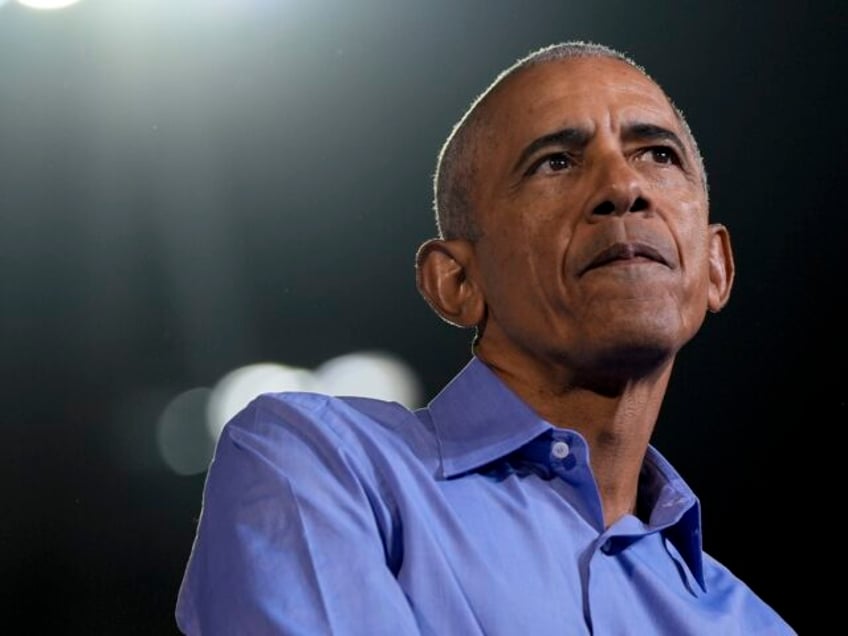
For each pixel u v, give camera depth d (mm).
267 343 17094
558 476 6367
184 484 16750
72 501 16656
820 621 15758
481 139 6859
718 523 16125
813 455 15992
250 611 5203
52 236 16906
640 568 6320
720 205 16547
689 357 16359
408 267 17156
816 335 16156
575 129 6586
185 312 17062
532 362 6547
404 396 17016
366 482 5852
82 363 16891
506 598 5719
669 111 6871
